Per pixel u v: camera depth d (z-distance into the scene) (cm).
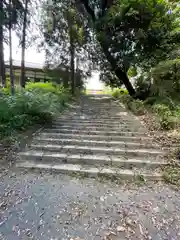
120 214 187
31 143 365
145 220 178
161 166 281
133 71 920
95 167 286
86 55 1092
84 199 212
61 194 222
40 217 182
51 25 843
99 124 486
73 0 839
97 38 891
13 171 276
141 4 751
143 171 271
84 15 922
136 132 421
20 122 414
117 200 210
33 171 278
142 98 759
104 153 328
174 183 243
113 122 506
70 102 827
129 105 711
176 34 762
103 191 229
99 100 1023
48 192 226
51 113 503
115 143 360
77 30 960
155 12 763
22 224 173
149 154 317
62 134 409
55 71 1012
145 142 367
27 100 477
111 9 801
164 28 792
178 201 208
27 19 634
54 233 163
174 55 677
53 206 199
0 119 400
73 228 169
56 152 332
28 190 229
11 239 156
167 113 464
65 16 861
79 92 1255
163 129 423
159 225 171
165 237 158
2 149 333
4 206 198
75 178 260
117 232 164
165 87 596
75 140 373
